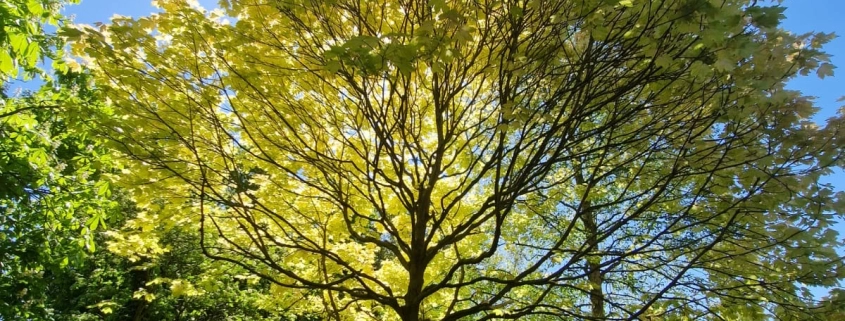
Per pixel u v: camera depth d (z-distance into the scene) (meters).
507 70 3.39
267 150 4.36
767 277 4.09
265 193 4.73
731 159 3.60
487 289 7.40
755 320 4.31
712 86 3.47
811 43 3.15
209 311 14.96
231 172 3.70
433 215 4.20
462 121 4.82
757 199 3.81
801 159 3.54
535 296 7.10
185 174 4.11
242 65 3.75
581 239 7.30
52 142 6.89
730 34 2.93
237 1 3.57
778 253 4.12
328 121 4.19
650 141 4.30
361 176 4.74
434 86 3.95
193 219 4.65
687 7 2.76
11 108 6.47
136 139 3.71
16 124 6.49
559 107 4.21
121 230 6.94
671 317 4.52
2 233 6.87
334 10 3.51
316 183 4.68
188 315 14.79
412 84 4.42
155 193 4.11
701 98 3.57
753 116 3.55
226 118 4.38
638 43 3.25
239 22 3.47
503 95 3.50
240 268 8.77
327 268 4.88
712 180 4.00
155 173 4.03
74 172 7.29
